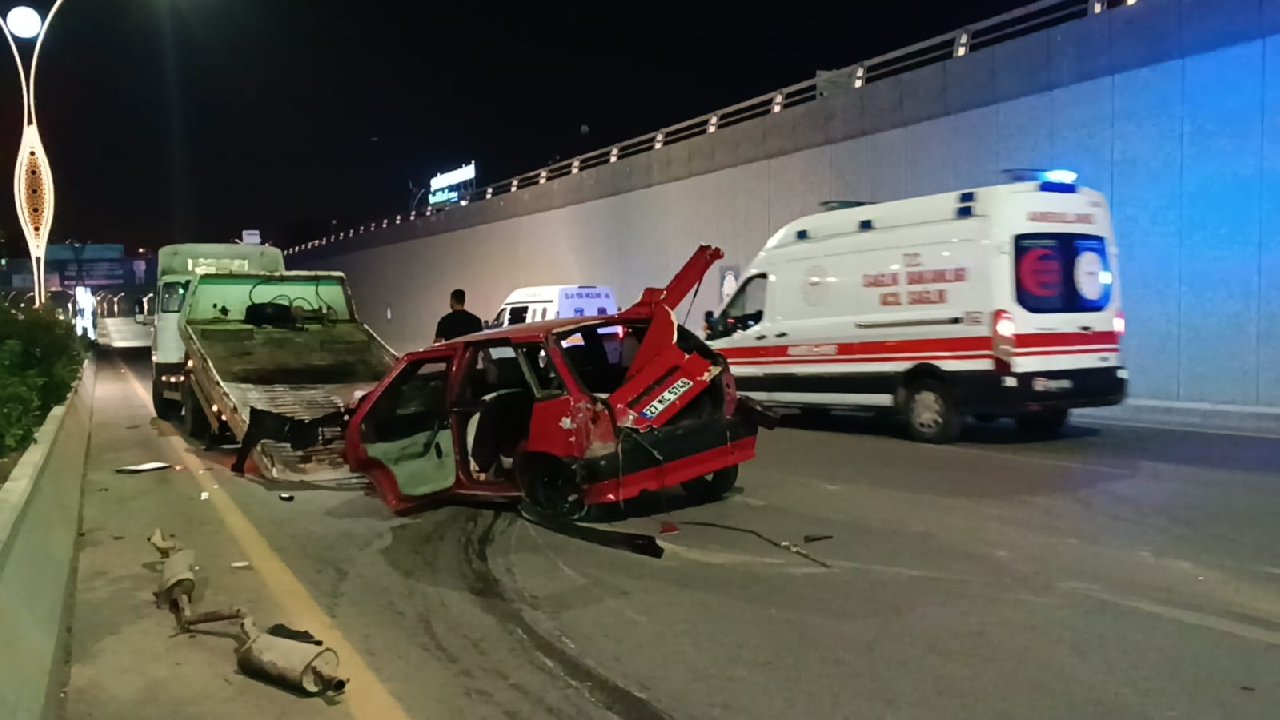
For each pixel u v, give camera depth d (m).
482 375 9.34
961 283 11.31
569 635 5.30
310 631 5.44
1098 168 16.52
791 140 23.45
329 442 10.52
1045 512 7.80
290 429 9.74
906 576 6.18
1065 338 11.23
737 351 14.27
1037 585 5.91
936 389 11.63
